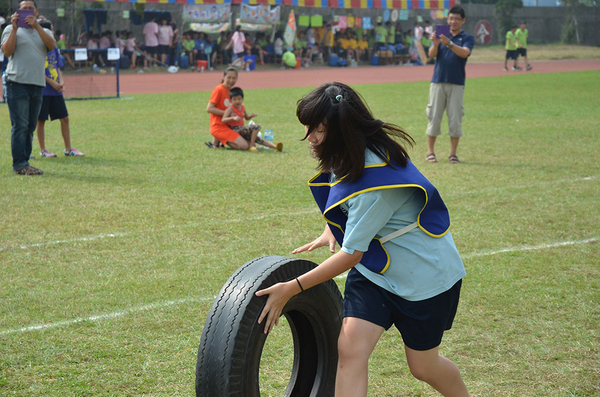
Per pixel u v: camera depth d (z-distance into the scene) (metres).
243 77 29.48
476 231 6.34
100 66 30.33
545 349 3.96
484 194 7.82
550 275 5.17
